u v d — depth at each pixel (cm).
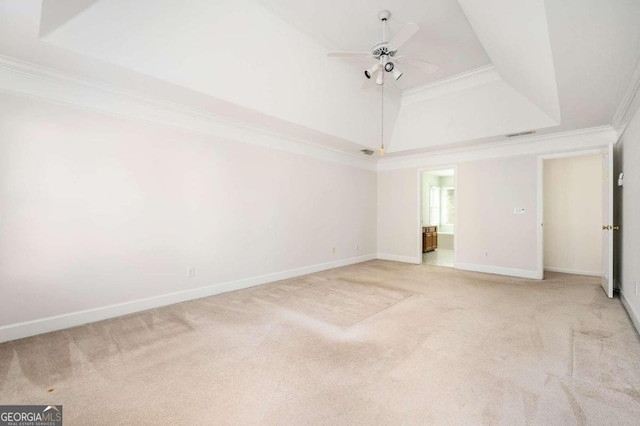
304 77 372
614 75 255
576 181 529
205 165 386
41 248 268
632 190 319
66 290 281
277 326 283
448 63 395
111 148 308
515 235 508
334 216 584
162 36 258
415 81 450
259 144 448
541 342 246
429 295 388
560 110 355
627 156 348
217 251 398
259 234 449
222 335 263
